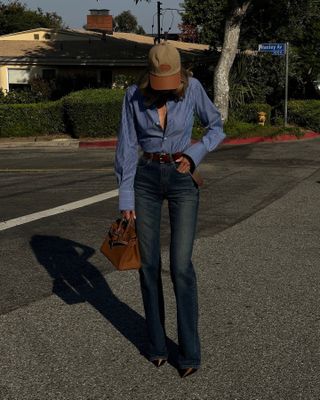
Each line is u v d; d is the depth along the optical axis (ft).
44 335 15.72
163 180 12.84
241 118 75.00
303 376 13.42
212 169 45.47
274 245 24.21
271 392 12.75
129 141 13.01
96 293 18.88
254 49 82.02
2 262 22.15
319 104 78.33
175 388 12.94
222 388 12.92
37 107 68.74
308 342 15.16
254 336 15.53
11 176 42.42
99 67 92.94
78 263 21.98
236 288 19.19
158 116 12.64
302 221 28.40
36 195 34.83
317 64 82.94
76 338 15.52
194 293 13.28
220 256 22.68
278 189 36.96
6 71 91.15
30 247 24.08
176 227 13.05
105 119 66.13
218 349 14.78
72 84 87.51
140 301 18.16
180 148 12.83
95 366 13.98
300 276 20.34
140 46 99.91
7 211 30.63
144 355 14.51
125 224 13.12
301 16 80.59
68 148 61.57
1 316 17.02
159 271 13.60
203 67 83.92
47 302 18.10
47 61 90.02
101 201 32.89
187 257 13.05
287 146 61.87
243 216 29.45
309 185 38.45
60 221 28.35
